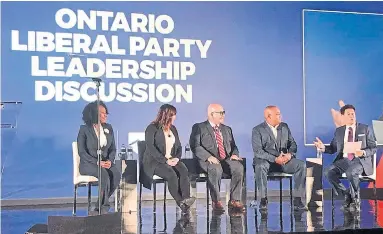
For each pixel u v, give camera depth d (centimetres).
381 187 736
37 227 516
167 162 645
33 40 639
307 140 720
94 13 659
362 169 693
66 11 650
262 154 673
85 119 648
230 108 695
